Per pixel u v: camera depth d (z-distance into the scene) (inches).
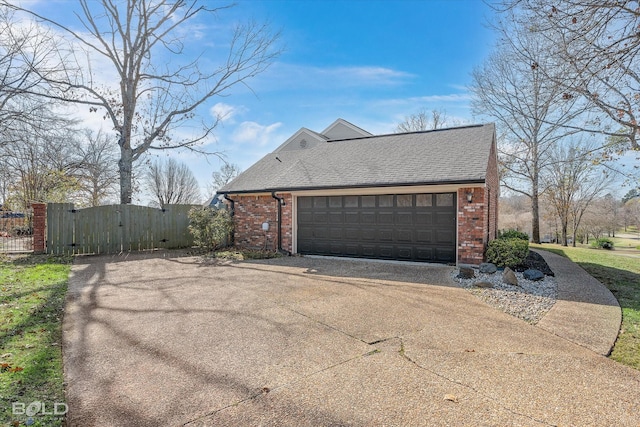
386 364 151.6
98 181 981.2
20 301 242.8
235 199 553.0
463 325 202.2
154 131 644.7
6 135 461.1
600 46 192.4
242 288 292.8
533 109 691.4
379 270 366.0
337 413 114.3
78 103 564.7
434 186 388.2
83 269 380.5
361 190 427.5
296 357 158.7
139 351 164.7
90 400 122.0
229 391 128.4
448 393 127.2
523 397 125.0
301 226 491.8
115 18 589.9
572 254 540.1
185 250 541.0
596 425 109.1
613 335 187.5
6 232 546.6
